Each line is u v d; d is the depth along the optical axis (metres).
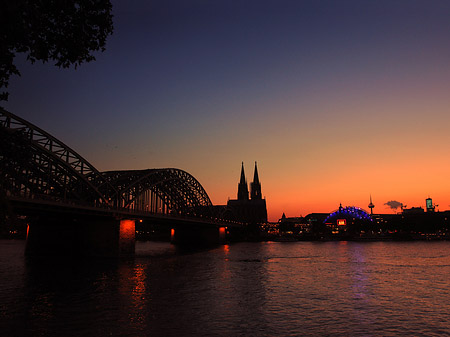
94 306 35.94
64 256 89.12
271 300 39.53
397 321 31.34
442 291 45.50
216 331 28.06
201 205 163.75
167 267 70.88
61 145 69.94
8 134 19.91
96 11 19.64
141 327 28.89
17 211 69.31
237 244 189.50
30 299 39.12
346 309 35.53
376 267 73.12
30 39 16.70
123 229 87.88
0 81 17.86
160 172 118.88
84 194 79.88
